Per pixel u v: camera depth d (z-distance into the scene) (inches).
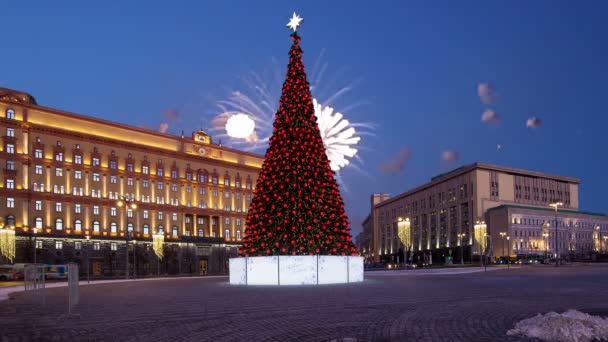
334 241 1280.8
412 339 403.2
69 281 634.8
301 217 1242.0
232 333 454.6
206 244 4404.5
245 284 1268.5
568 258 4692.4
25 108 3540.8
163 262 4092.0
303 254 1231.5
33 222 3486.7
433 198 6456.7
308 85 1342.3
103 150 3907.5
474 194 5634.8
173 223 4252.0
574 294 832.9
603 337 391.9
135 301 823.1
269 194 1278.3
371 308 636.7
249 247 1288.1
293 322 517.7
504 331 434.0
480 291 923.4
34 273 1032.8
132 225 3991.1
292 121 1304.1
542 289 965.2
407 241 2898.6
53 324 543.8
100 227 3821.4
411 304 681.6
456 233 5910.4
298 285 1175.0
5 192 3366.1
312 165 1278.3
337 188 1318.9
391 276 1889.8
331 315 569.0
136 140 4128.9
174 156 4338.1
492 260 5182.1
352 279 1299.2
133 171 4057.6
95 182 3841.0
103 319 575.5
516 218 5270.7
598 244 5920.3
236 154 4825.3
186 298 863.7
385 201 7819.9
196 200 4443.9
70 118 3762.3
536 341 388.2
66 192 3676.2
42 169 3580.2
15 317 625.0
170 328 491.5
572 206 6338.6
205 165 4544.8
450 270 2573.8
